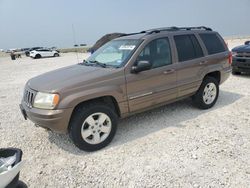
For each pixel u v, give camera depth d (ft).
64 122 12.78
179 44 17.40
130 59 14.88
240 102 20.90
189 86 17.75
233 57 31.17
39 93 13.15
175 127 16.22
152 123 17.03
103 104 13.87
